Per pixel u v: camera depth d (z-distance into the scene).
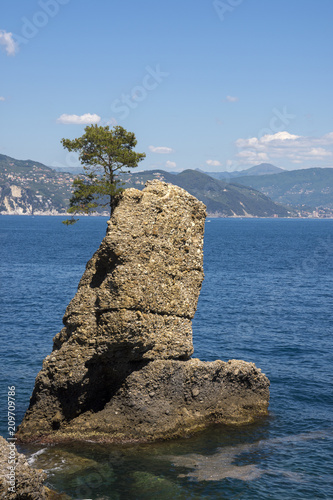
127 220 25.39
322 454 23.30
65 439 24.23
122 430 24.75
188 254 27.55
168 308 26.34
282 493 19.88
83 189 32.16
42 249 143.38
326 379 33.44
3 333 42.91
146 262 25.44
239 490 20.03
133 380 25.12
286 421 27.14
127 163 32.44
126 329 24.12
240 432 25.80
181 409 26.33
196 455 23.09
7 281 75.81
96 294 25.31
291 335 45.59
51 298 61.50
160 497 19.42
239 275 91.62
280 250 158.75
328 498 19.56
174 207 27.02
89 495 19.30
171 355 26.31
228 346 41.44
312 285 80.25
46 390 24.72
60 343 26.83
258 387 28.64
